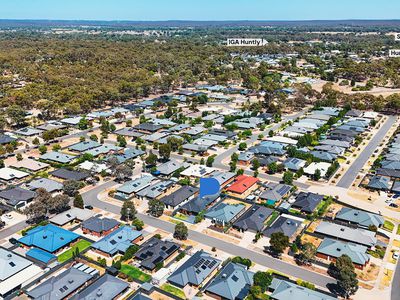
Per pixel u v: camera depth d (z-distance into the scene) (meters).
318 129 199.25
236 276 88.12
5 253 95.81
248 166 160.25
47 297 81.69
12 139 189.12
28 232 108.44
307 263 96.12
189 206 122.44
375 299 83.56
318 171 144.75
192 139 190.12
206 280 90.44
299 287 83.38
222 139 187.25
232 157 162.25
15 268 91.06
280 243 97.50
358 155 171.88
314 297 80.31
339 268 86.38
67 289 84.38
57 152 170.88
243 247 103.75
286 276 91.38
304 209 121.56
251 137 197.00
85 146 177.25
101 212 122.88
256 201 129.62
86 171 149.62
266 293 84.81
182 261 97.69
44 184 138.88
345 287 82.69
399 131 196.25
